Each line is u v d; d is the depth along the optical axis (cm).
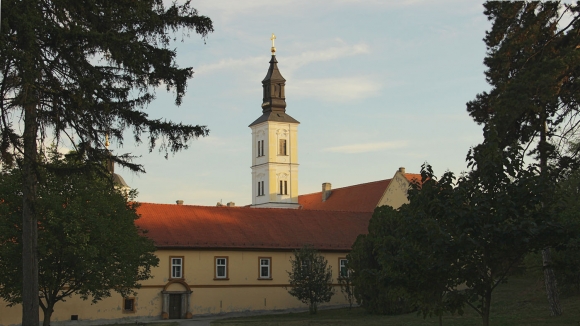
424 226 1514
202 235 5144
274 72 11438
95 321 4522
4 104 1877
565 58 2264
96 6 1958
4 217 3216
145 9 2031
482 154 1574
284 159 11231
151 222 5100
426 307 1574
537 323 3016
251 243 5247
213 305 4994
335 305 5419
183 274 4928
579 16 2392
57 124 1992
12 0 1742
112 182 2186
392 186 6769
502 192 1492
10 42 1780
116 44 1938
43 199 3164
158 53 2094
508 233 1433
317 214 6069
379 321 3756
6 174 3275
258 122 11394
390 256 1586
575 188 3169
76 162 2094
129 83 2111
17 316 4269
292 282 4822
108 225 3359
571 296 3959
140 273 3816
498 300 4206
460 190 1517
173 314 4844
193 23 2125
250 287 5166
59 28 1875
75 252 3169
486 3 2638
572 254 1595
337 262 5562
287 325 3731
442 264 1490
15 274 3228
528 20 2484
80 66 1983
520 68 2412
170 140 2133
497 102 2309
